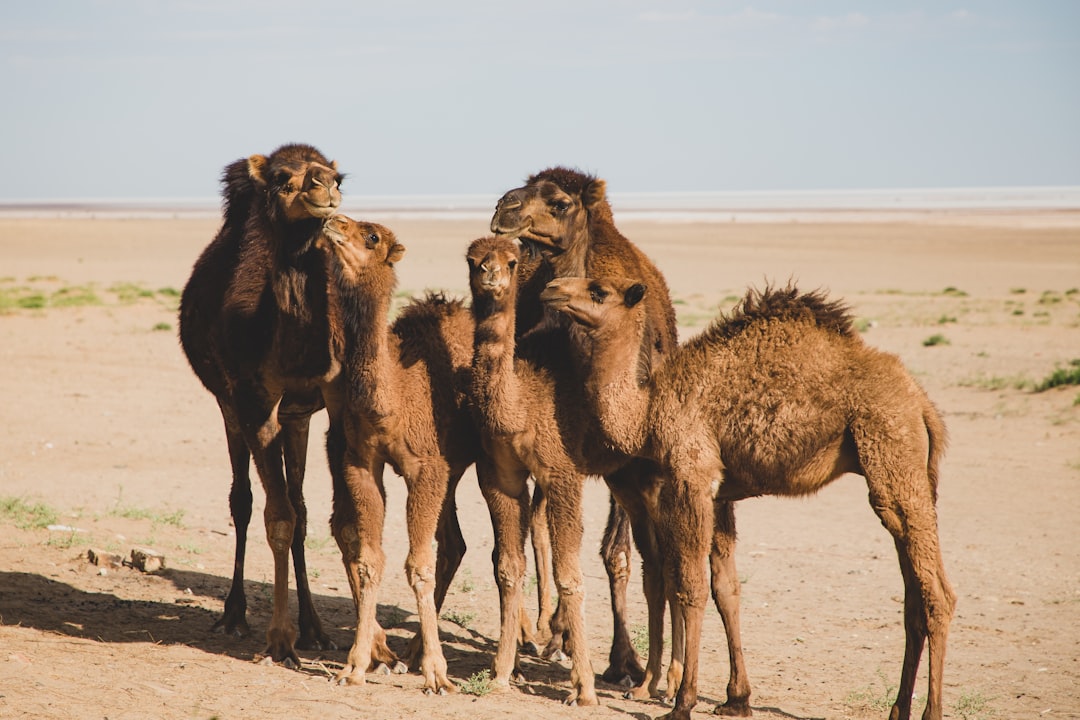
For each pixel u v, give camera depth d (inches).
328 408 526.9
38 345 1828.2
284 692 463.2
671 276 3265.3
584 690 485.4
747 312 488.1
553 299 486.0
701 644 621.6
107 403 1387.8
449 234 6146.7
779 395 466.3
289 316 515.2
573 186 586.6
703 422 477.1
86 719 401.4
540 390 486.0
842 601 704.4
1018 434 1242.6
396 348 494.3
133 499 924.0
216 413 1360.7
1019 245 5022.1
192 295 639.1
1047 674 564.4
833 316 478.3
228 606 586.6
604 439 496.1
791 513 965.8
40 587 630.5
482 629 634.8
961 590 722.8
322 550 813.9
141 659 502.0
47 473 1012.5
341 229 466.0
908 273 3457.2
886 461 448.1
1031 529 877.8
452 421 493.0
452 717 443.8
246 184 617.3
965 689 540.7
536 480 499.5
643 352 500.4
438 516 494.9
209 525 858.8
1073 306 2399.1
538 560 590.6
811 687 541.3
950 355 1748.3
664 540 483.8
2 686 427.2
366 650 494.9
